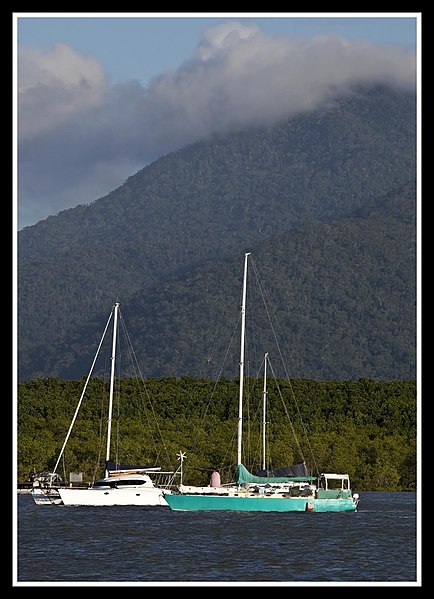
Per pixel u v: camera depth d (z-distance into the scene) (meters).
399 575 144.00
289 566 149.25
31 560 151.88
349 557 158.62
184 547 165.38
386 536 184.62
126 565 148.00
